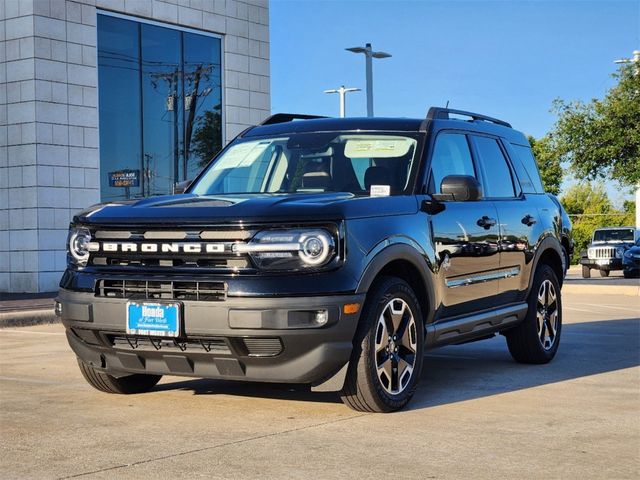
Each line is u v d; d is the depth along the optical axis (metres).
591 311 13.01
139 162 18.20
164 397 5.98
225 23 20.03
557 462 4.27
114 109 17.70
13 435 4.88
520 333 7.41
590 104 26.75
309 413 5.43
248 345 5.03
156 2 18.41
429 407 5.63
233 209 5.13
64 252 16.56
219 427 5.05
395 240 5.43
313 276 4.98
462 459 4.32
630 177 25.88
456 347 8.70
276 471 4.11
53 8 16.41
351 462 4.27
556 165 27.83
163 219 5.21
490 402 5.80
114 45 17.70
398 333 5.50
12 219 16.38
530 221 7.33
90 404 5.76
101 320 5.32
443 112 6.71
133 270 5.28
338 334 5.01
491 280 6.65
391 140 6.29
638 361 7.72
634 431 4.95
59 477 4.03
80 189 16.83
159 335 5.12
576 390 6.26
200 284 5.07
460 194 5.87
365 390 5.25
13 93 16.31
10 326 11.59
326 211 5.07
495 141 7.33
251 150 6.68
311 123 6.69
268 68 21.14
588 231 47.62
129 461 4.30
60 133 16.52
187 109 19.27
